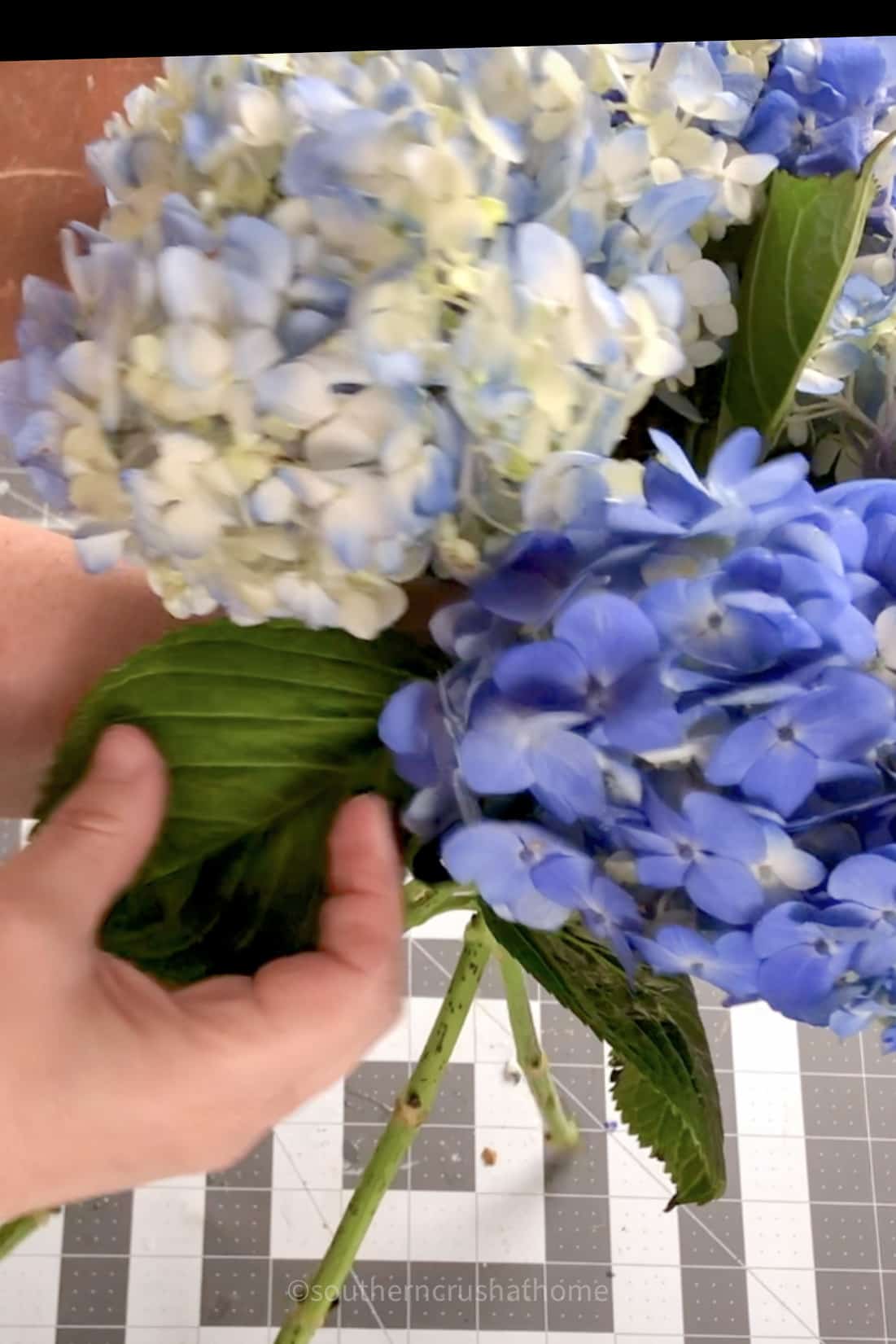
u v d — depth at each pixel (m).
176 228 0.31
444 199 0.29
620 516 0.30
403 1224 0.84
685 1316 0.84
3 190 0.59
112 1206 0.84
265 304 0.30
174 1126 0.36
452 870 0.34
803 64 0.38
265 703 0.39
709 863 0.31
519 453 0.31
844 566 0.31
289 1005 0.38
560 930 0.40
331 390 0.30
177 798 0.41
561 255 0.29
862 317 0.39
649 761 0.31
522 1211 0.85
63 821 0.38
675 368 0.32
